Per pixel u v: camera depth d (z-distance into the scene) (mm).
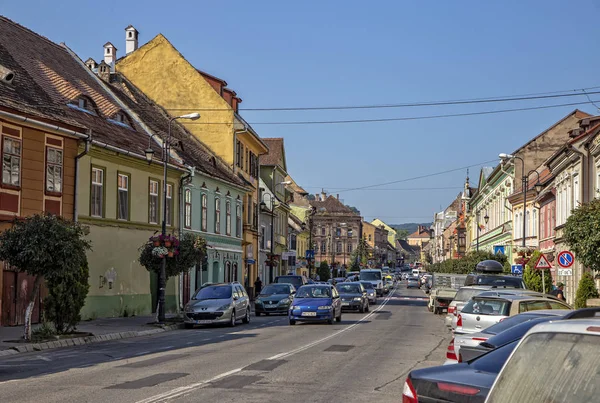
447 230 136250
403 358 16641
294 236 85250
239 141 53562
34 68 31734
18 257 19609
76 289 21625
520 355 4195
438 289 39156
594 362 3832
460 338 11266
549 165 44312
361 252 145750
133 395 10898
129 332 24141
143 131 38281
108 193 31062
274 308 38344
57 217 20688
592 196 35531
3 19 34031
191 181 40781
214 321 28109
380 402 10508
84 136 28250
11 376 13398
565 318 4277
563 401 3822
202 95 51281
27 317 20203
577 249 21062
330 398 10805
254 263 58844
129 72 51625
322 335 23641
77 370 14242
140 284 34094
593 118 37750
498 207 68062
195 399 10570
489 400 4191
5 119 24344
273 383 12297
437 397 5734
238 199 52438
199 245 29875
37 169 26031
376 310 43125
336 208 154625
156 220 35750
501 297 14844
